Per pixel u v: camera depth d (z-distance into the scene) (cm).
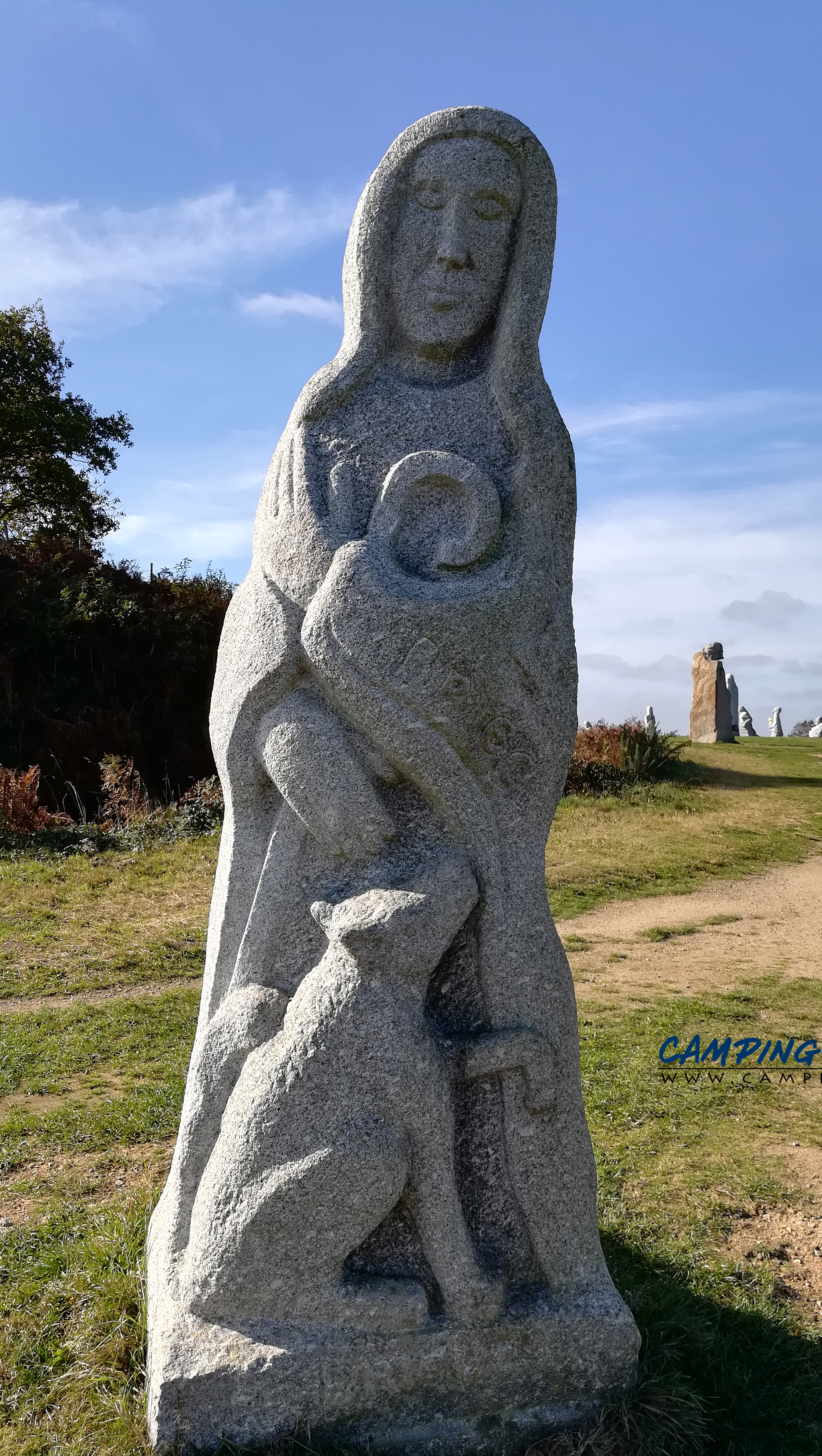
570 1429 221
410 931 215
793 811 1357
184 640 1577
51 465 2064
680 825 1221
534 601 232
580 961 738
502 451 243
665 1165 394
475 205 243
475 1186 228
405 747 221
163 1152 400
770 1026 586
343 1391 210
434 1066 217
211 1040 231
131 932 739
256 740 234
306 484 235
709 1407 242
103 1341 252
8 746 1388
